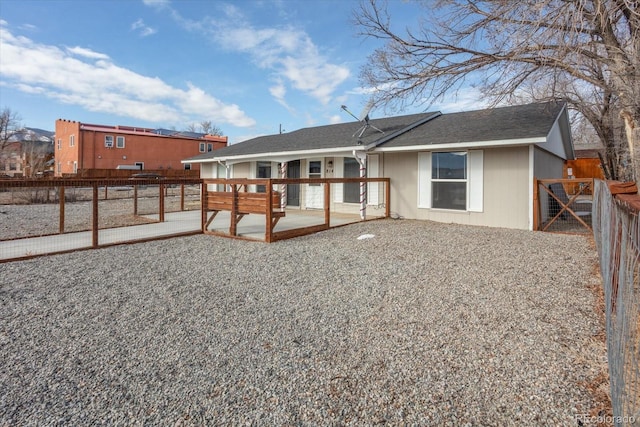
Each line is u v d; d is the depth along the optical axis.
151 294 4.07
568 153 14.65
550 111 9.59
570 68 6.94
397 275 4.70
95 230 6.50
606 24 6.10
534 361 2.52
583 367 2.42
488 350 2.70
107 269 5.11
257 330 3.14
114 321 3.33
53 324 3.26
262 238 7.28
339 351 2.75
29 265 5.30
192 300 3.88
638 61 6.07
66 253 6.09
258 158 12.41
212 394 2.22
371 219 10.18
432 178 9.71
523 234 7.57
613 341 1.94
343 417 2.00
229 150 15.23
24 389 2.27
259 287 4.31
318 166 12.46
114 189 24.12
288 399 2.16
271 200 6.99
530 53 7.00
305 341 2.92
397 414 2.01
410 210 10.18
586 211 10.84
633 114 6.75
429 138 9.48
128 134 32.44
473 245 6.44
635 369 1.42
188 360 2.63
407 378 2.37
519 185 8.35
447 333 3.01
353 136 11.37
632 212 1.80
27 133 41.75
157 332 3.10
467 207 9.12
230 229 7.65
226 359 2.64
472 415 1.99
